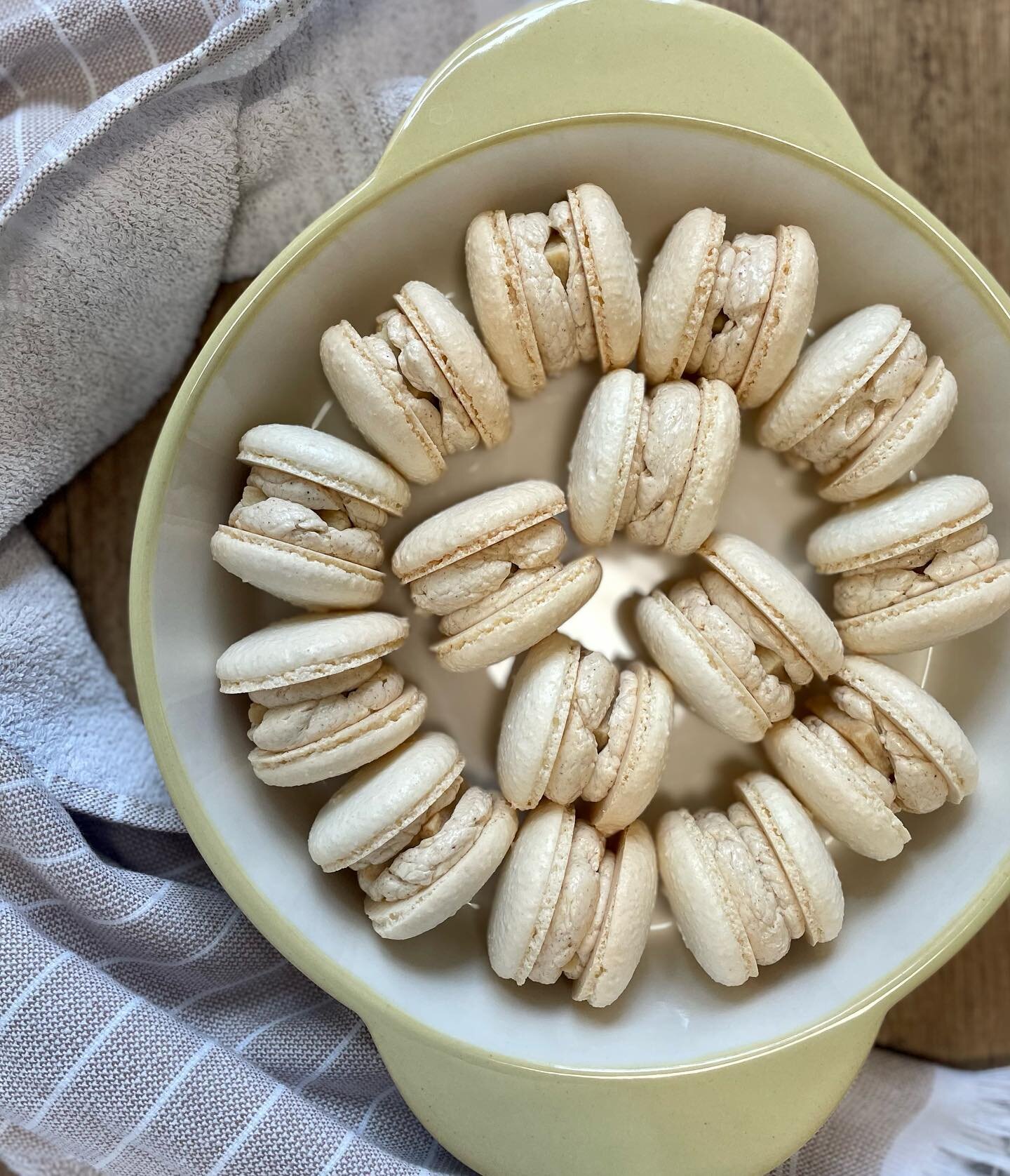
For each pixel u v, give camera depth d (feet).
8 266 0.71
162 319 0.81
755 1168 0.72
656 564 0.79
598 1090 0.71
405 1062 0.72
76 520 0.86
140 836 0.83
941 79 0.88
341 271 0.72
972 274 0.70
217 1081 0.72
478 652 0.71
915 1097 0.86
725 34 0.67
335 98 0.77
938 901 0.75
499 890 0.74
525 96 0.68
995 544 0.74
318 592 0.70
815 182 0.71
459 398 0.71
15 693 0.79
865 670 0.74
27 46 0.74
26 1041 0.70
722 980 0.73
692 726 0.81
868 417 0.73
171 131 0.72
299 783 0.71
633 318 0.71
